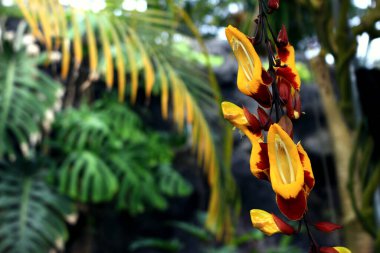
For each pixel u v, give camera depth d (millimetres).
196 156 5961
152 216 5699
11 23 5195
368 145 1549
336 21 1543
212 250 4508
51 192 4215
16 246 3883
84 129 4527
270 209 6141
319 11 1579
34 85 4223
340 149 1606
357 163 1606
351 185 1493
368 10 1388
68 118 4586
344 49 1520
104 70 4707
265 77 582
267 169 554
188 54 5312
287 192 521
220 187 2865
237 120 599
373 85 1712
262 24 610
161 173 4895
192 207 5934
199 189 5953
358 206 1544
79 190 4594
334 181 5969
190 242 5738
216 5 4156
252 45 587
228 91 6086
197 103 2834
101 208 5156
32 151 4367
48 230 4035
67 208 4223
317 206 5938
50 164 4328
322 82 1629
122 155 4664
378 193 1634
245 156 6211
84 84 5012
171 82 2768
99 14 2643
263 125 595
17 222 3961
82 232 4996
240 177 6191
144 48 2717
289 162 528
